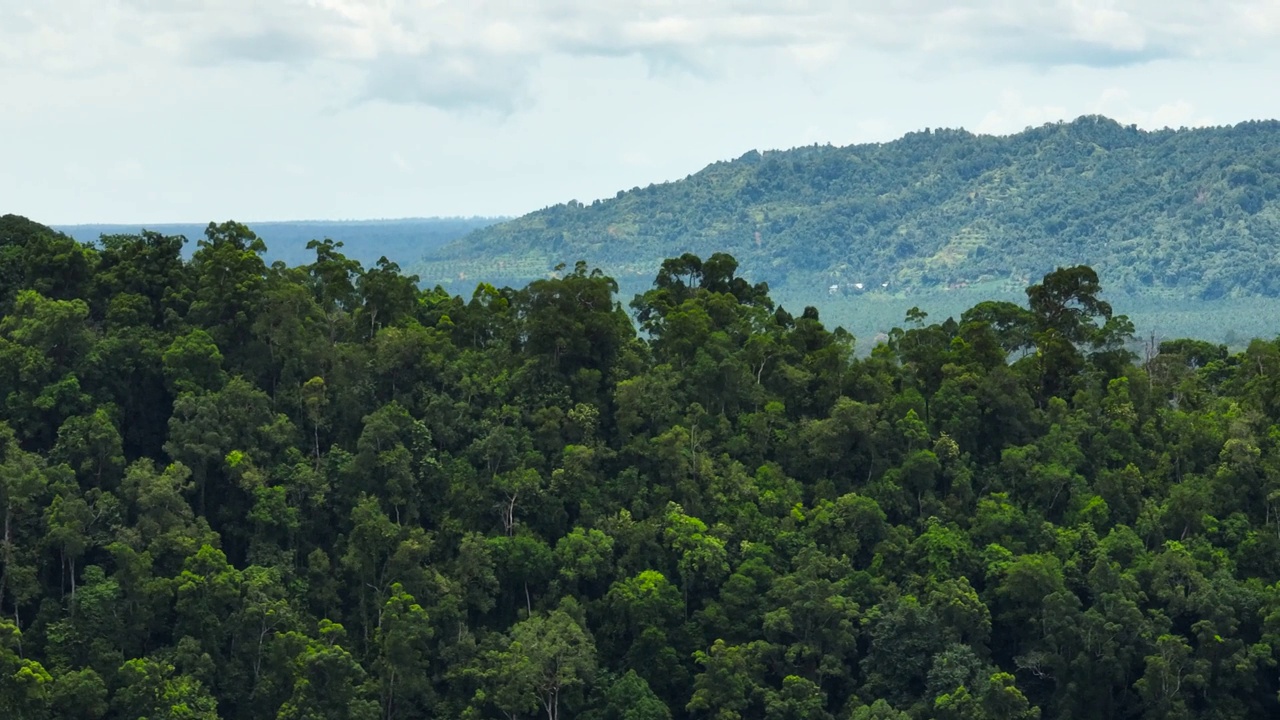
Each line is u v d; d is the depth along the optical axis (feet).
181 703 352.69
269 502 401.08
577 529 413.80
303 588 396.98
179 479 393.29
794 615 395.55
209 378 425.69
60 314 409.69
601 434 450.71
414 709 384.27
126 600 374.02
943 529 418.31
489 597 404.77
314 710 361.92
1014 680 378.94
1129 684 390.83
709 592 416.46
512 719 381.60
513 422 440.86
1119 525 419.74
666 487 432.25
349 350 442.50
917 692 392.06
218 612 379.35
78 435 393.29
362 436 416.87
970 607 391.04
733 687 380.99
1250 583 400.06
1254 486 429.38
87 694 347.15
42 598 376.27
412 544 394.52
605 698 385.91
